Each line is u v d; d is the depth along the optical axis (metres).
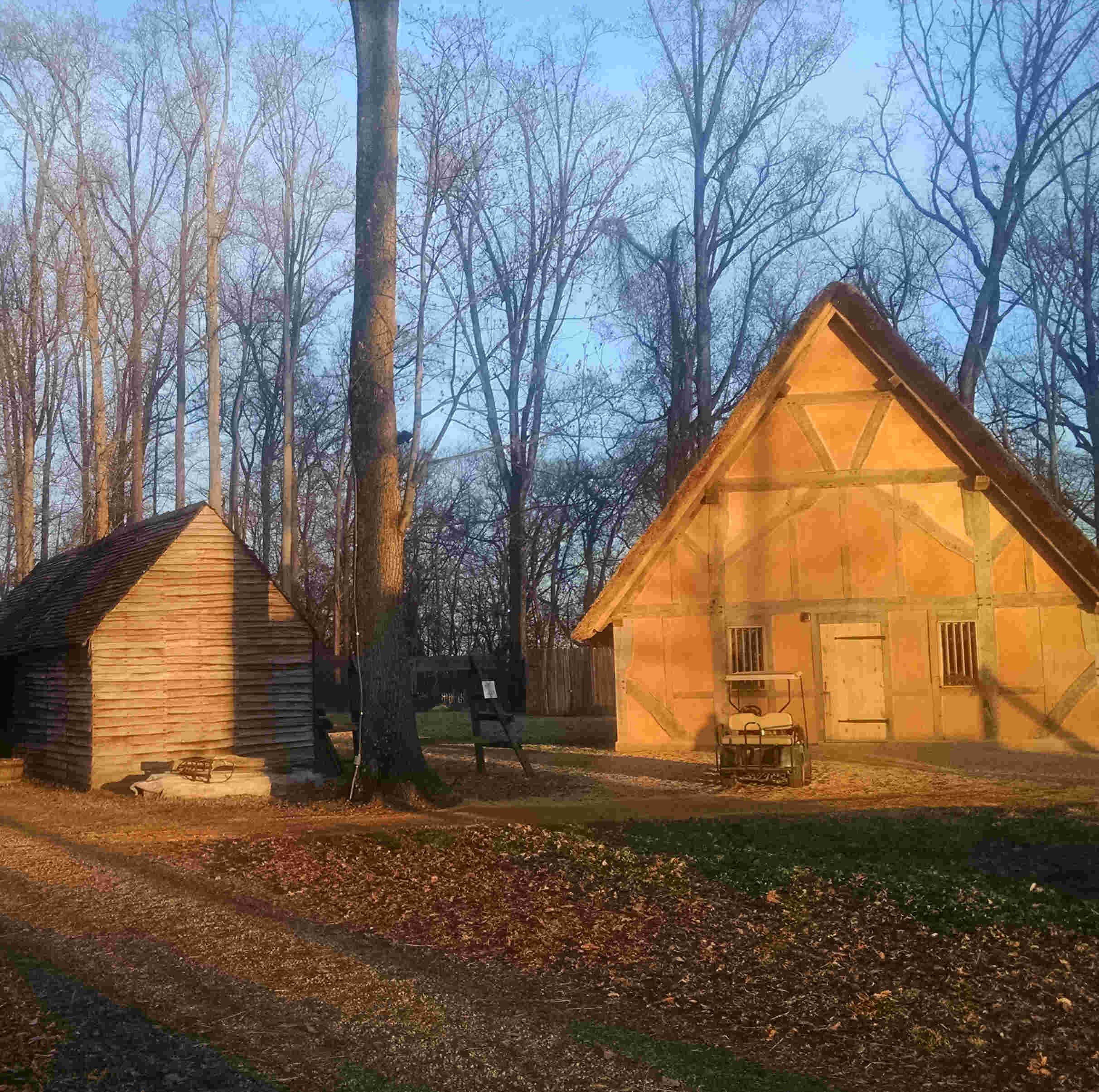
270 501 50.41
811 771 16.52
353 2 15.76
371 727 15.06
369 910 9.21
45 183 34.62
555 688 33.19
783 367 21.14
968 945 8.22
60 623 19.41
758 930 8.65
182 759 18.05
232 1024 6.17
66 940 7.86
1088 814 12.72
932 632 20.44
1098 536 34.56
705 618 21.19
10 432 36.19
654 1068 5.78
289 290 36.72
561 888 10.02
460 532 46.28
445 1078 5.51
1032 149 30.70
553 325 35.78
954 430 20.48
